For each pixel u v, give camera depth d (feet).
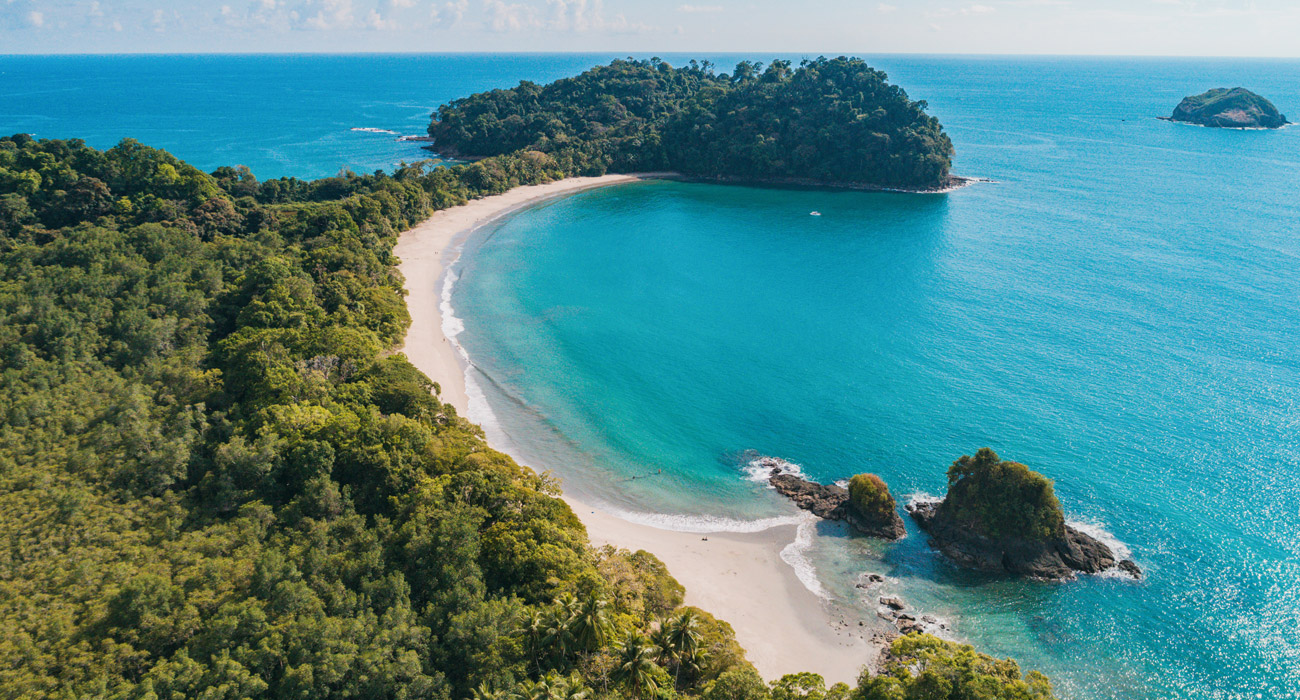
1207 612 255.70
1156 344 446.19
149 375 344.08
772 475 343.46
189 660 185.68
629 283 603.67
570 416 393.50
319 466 273.54
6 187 559.38
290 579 219.41
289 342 379.35
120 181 629.10
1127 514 302.66
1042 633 250.78
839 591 271.28
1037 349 449.48
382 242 616.39
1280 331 453.99
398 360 379.76
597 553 255.29
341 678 189.26
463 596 217.36
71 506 245.24
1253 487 312.50
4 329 347.77
